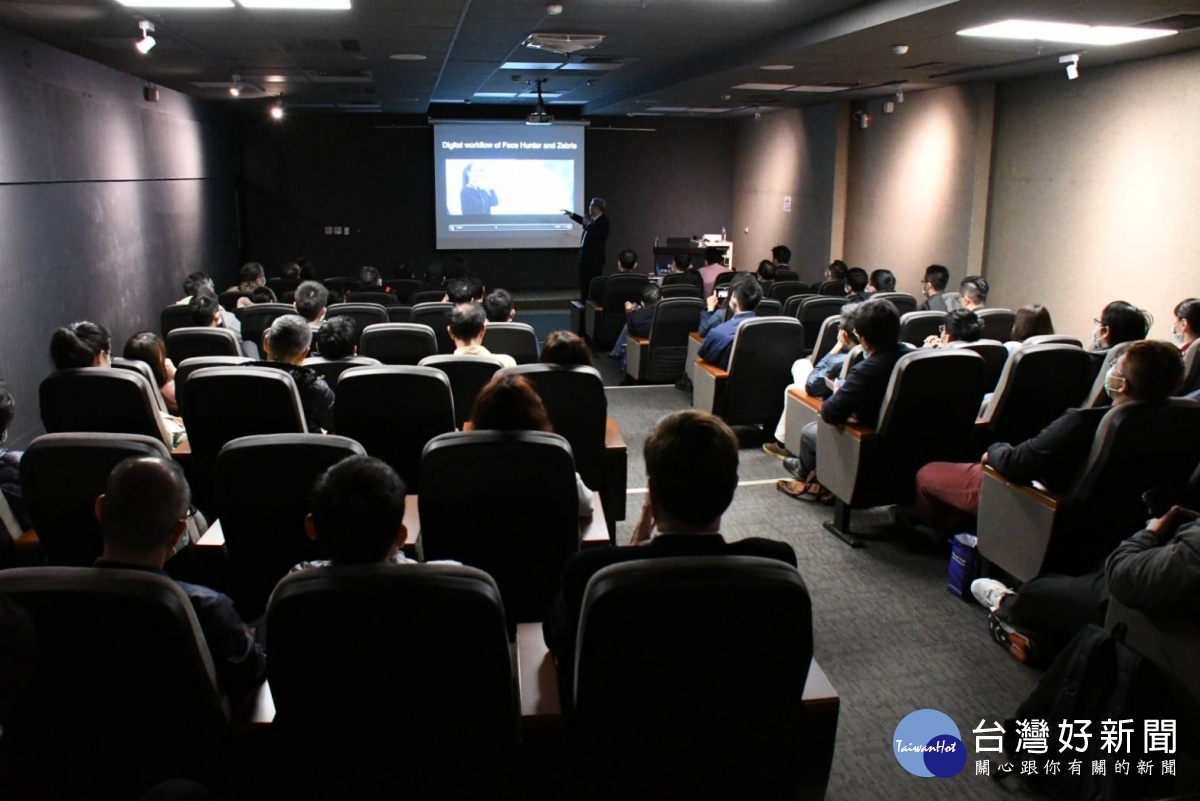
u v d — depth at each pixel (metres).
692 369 6.68
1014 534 3.01
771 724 1.46
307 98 10.89
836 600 3.37
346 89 9.88
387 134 13.66
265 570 2.40
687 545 1.53
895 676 2.84
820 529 4.10
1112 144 7.32
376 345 4.23
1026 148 8.36
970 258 9.07
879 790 2.30
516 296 14.17
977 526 3.26
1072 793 2.18
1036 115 8.20
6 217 5.54
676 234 15.06
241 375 2.91
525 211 14.08
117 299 7.60
